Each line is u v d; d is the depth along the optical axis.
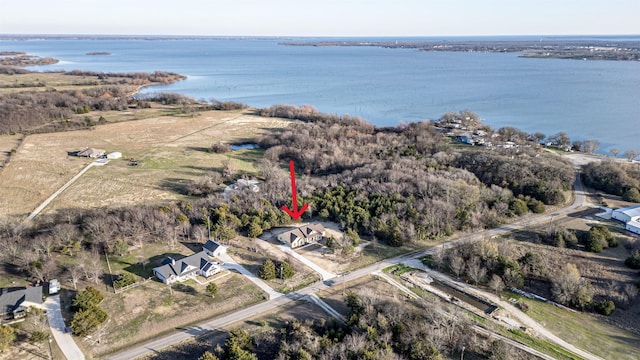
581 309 73.06
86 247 89.00
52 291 72.88
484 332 66.31
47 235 90.56
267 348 61.81
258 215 99.81
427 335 63.59
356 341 60.56
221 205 103.44
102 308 70.00
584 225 98.31
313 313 69.75
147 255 86.25
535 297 76.19
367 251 90.56
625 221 98.50
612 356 61.97
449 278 81.56
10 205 108.31
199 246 90.62
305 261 86.06
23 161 140.62
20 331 64.38
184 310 70.19
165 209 101.44
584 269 81.62
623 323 69.25
